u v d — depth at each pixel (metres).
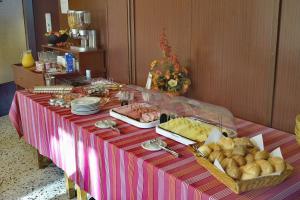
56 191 2.45
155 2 2.51
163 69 2.33
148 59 2.69
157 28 2.54
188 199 1.24
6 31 4.49
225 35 2.08
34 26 4.66
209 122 1.85
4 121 4.08
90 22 3.21
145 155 1.49
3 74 4.60
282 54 1.81
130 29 2.79
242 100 2.06
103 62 3.18
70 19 3.18
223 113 1.94
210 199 1.15
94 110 2.06
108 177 1.68
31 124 2.45
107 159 1.66
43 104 2.26
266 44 1.87
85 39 3.17
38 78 3.07
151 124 1.83
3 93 4.63
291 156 1.49
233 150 1.28
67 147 2.01
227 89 2.14
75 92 2.56
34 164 2.88
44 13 4.41
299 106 1.78
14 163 2.90
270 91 1.90
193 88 2.36
